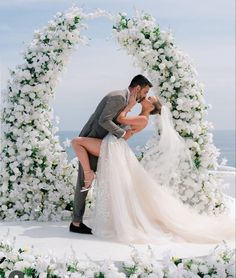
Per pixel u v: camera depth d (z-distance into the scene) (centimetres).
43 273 336
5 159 516
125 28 512
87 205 518
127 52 517
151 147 505
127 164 445
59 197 517
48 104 531
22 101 514
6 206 511
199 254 384
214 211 500
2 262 354
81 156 452
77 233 447
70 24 518
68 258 348
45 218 504
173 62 502
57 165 525
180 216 441
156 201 439
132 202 434
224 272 346
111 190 435
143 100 471
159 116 499
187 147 496
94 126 461
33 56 523
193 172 493
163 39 504
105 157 446
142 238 416
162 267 341
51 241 413
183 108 500
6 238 379
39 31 529
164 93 507
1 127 521
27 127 518
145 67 511
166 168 468
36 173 514
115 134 445
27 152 510
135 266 342
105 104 450
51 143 532
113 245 404
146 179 444
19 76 514
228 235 438
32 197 516
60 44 521
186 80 498
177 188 487
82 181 454
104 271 334
